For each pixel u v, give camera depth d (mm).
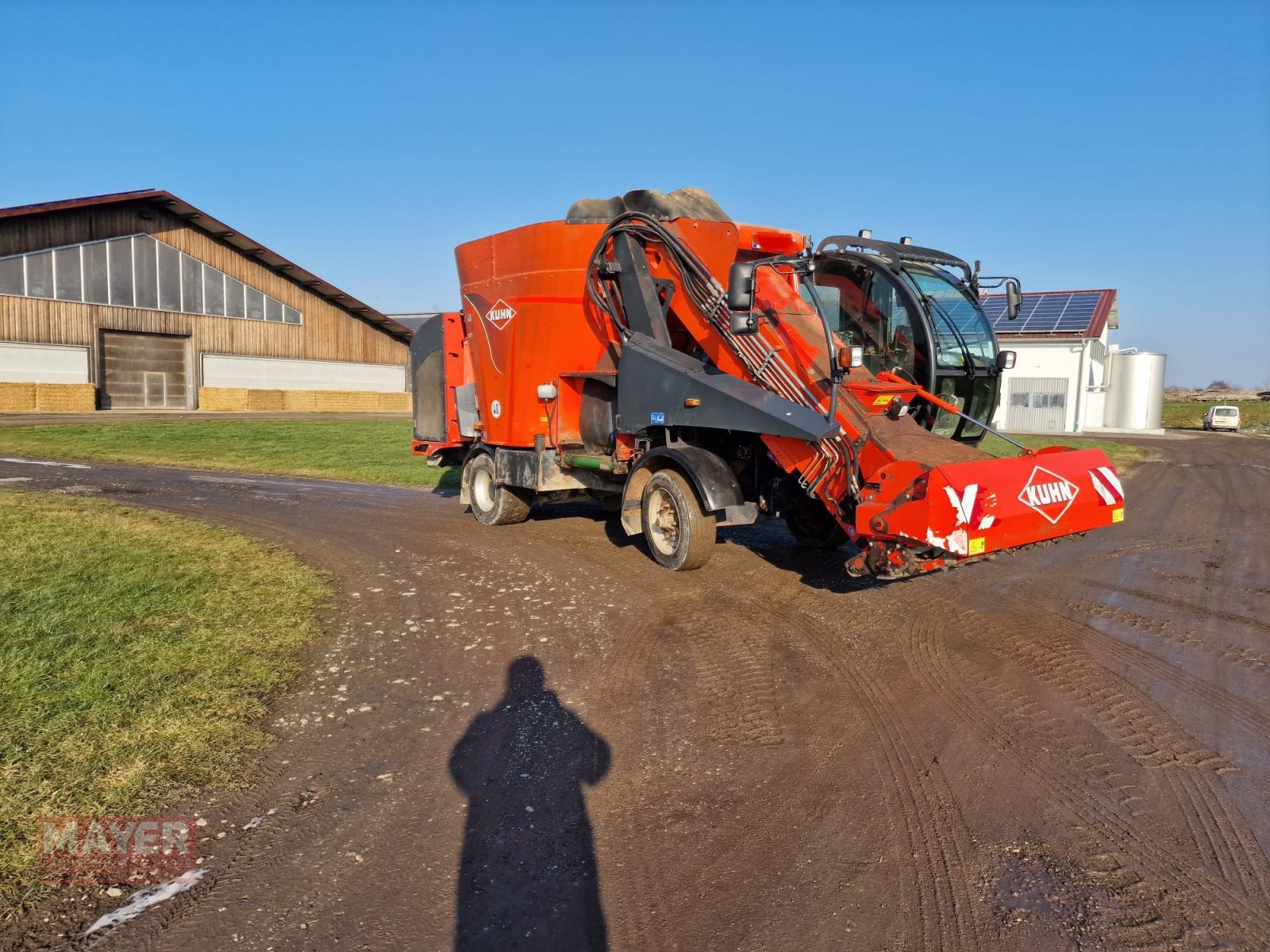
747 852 3500
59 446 21422
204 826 3680
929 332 8188
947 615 6965
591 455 9844
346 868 3389
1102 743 4539
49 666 5293
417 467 18266
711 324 8312
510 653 5961
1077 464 6668
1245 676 5594
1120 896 3186
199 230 41812
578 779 4141
